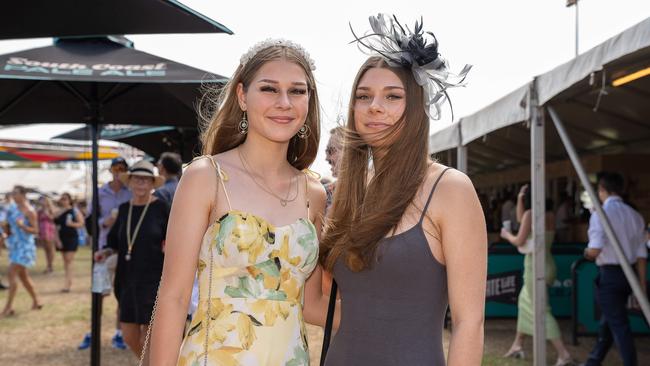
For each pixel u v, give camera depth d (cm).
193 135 939
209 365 198
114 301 1021
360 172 210
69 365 596
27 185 3006
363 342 190
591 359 537
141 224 464
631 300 687
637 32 341
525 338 704
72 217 1149
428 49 198
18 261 897
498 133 938
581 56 408
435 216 188
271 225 208
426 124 200
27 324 813
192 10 309
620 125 806
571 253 761
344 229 207
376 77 201
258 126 212
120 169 653
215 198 206
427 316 188
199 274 208
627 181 898
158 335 196
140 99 607
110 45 495
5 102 547
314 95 235
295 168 240
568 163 1072
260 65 214
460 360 179
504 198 1186
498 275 758
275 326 204
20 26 319
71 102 607
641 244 507
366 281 192
